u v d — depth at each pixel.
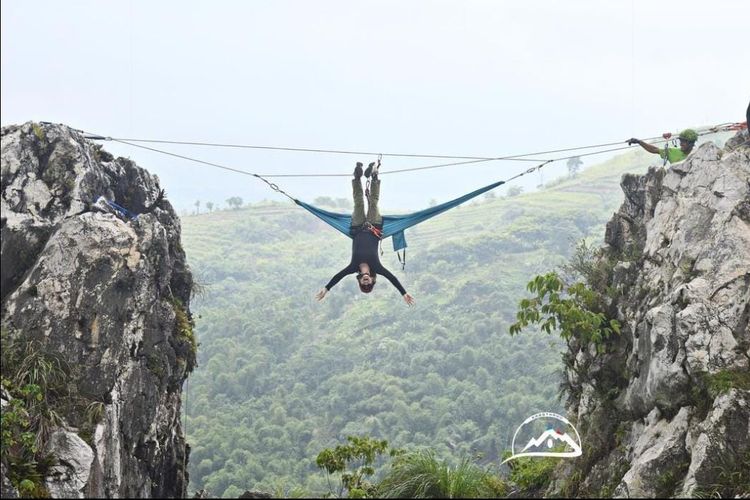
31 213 16.42
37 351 14.98
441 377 153.88
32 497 13.09
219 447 127.00
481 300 182.62
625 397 16.91
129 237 16.39
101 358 15.43
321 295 16.52
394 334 177.38
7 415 13.46
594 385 17.72
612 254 19.17
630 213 19.28
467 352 155.88
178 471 18.45
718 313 15.34
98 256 15.95
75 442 14.01
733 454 13.77
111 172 18.42
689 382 15.03
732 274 15.70
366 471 15.59
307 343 183.00
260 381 160.75
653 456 14.63
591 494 16.19
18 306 15.38
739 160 17.06
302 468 122.44
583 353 18.31
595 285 18.78
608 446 16.81
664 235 17.55
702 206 16.94
